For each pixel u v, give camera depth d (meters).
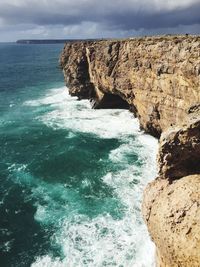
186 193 9.92
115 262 19.14
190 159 10.98
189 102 27.77
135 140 38.53
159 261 10.78
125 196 26.27
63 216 24.42
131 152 35.19
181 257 9.12
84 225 22.95
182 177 10.90
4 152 38.28
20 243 22.11
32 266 19.92
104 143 38.44
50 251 20.95
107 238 21.27
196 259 8.70
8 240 22.53
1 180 31.11
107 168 31.70
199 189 9.88
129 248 20.11
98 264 19.19
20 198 27.72
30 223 24.14
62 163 34.00
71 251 20.58
